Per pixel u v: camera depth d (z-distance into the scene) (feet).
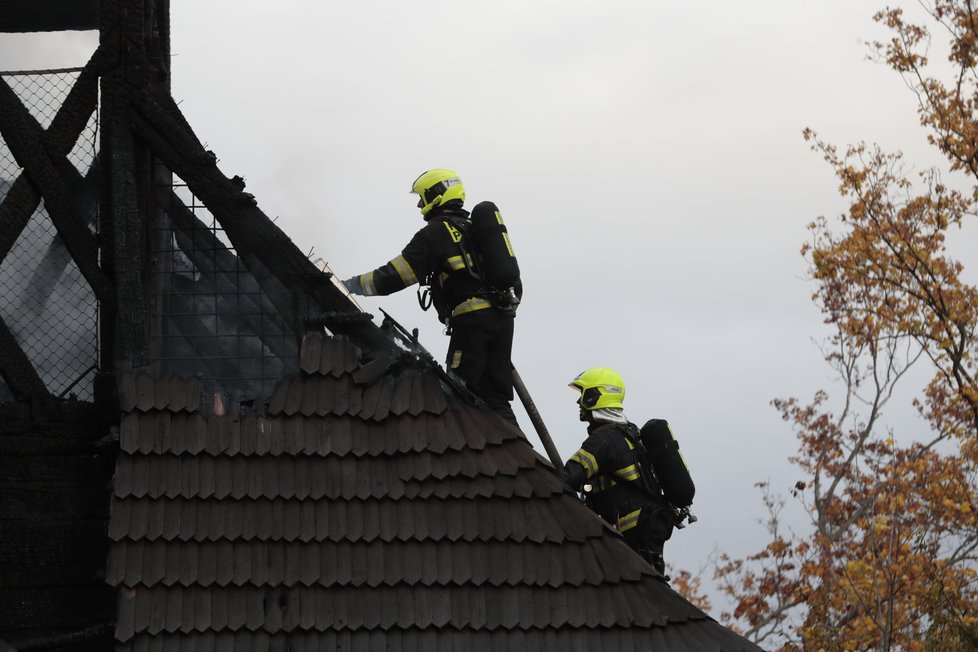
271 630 43.55
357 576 44.55
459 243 48.93
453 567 44.80
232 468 45.68
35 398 49.01
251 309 49.49
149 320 48.96
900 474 160.45
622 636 44.04
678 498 52.70
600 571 44.96
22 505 48.32
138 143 50.16
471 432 46.93
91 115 51.39
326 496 45.52
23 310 51.11
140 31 50.60
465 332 48.93
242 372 49.03
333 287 49.34
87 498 48.70
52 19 56.59
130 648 42.98
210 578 44.09
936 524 154.92
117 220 48.65
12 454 48.55
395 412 46.93
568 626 44.21
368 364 47.78
